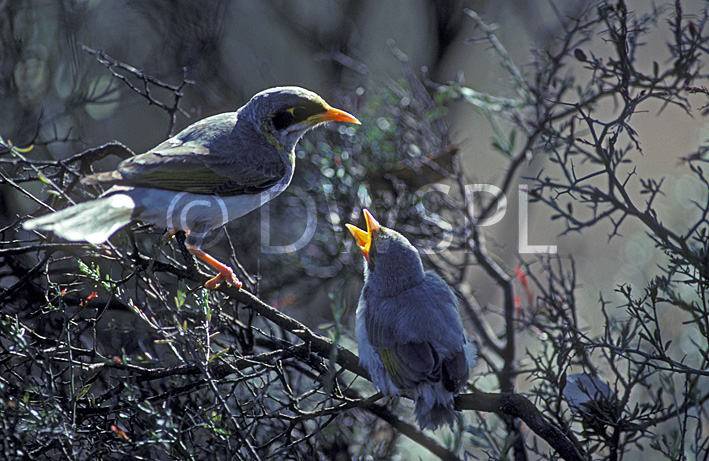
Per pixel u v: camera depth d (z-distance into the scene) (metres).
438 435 11.17
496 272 11.63
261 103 9.83
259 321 12.59
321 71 18.34
